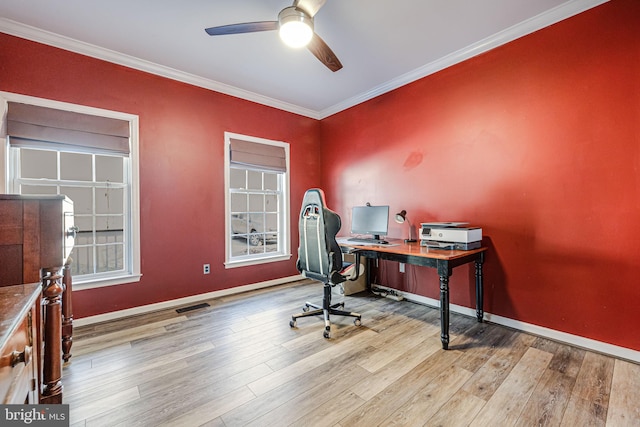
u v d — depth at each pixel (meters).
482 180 2.62
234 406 1.51
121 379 1.75
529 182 2.34
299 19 1.74
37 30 2.32
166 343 2.22
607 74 1.98
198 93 3.25
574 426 1.36
